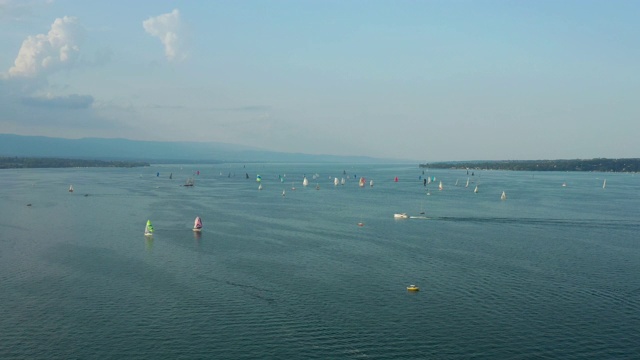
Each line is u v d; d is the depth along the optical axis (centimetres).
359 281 10719
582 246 14088
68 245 14000
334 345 7869
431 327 8475
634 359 7506
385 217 19538
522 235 15712
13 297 9694
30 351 7662
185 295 9844
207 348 7781
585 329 8431
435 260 12419
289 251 13375
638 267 11856
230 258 12588
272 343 7931
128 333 8231
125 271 11400
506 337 8144
